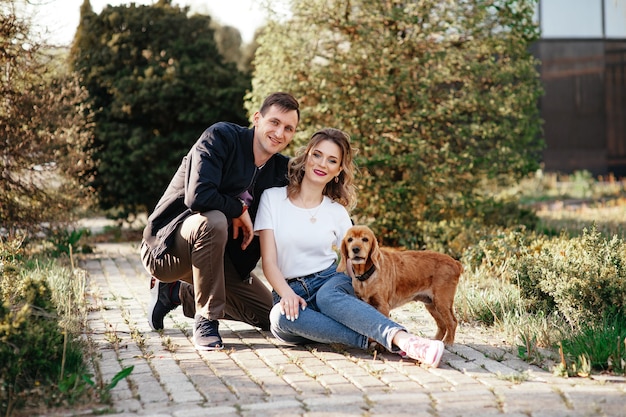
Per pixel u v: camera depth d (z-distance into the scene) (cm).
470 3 965
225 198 454
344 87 966
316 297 464
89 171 1244
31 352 375
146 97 1227
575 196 1789
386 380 397
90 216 1384
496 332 522
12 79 934
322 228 478
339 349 468
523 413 332
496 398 354
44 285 433
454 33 977
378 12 945
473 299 584
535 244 755
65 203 991
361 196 973
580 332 466
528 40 995
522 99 974
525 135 1005
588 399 350
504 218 1030
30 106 942
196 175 449
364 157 930
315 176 469
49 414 341
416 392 371
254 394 372
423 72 964
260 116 469
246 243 475
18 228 948
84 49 1311
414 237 927
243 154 467
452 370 417
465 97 953
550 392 363
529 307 564
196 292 468
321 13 967
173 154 1245
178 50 1298
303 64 965
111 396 367
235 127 475
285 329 464
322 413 334
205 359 447
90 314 606
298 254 476
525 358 438
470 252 770
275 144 464
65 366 401
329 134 471
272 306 514
